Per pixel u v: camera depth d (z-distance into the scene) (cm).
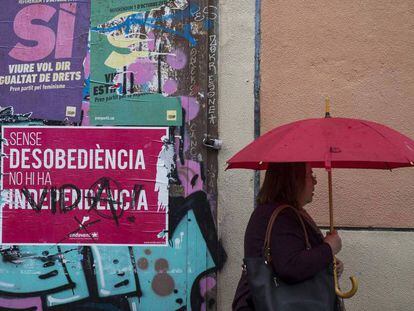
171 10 433
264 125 428
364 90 426
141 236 427
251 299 301
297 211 302
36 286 429
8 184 432
